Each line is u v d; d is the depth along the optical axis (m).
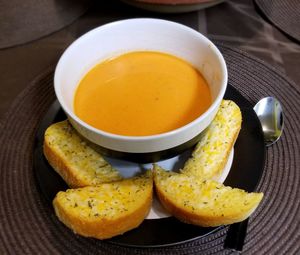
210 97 0.24
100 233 0.19
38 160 0.22
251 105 0.25
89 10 0.35
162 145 0.19
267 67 0.29
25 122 0.26
